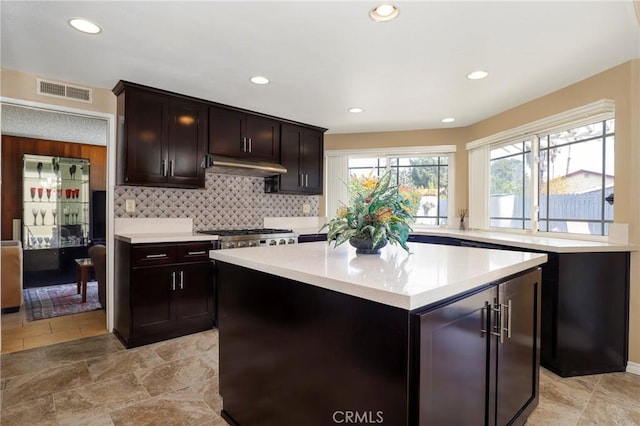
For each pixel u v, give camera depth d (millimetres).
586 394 2072
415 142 4434
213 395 2031
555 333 2314
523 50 2262
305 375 1308
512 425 1513
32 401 1944
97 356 2553
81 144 5504
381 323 1025
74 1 1755
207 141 3365
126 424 1742
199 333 3027
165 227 3418
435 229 4121
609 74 2502
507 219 3648
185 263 2973
